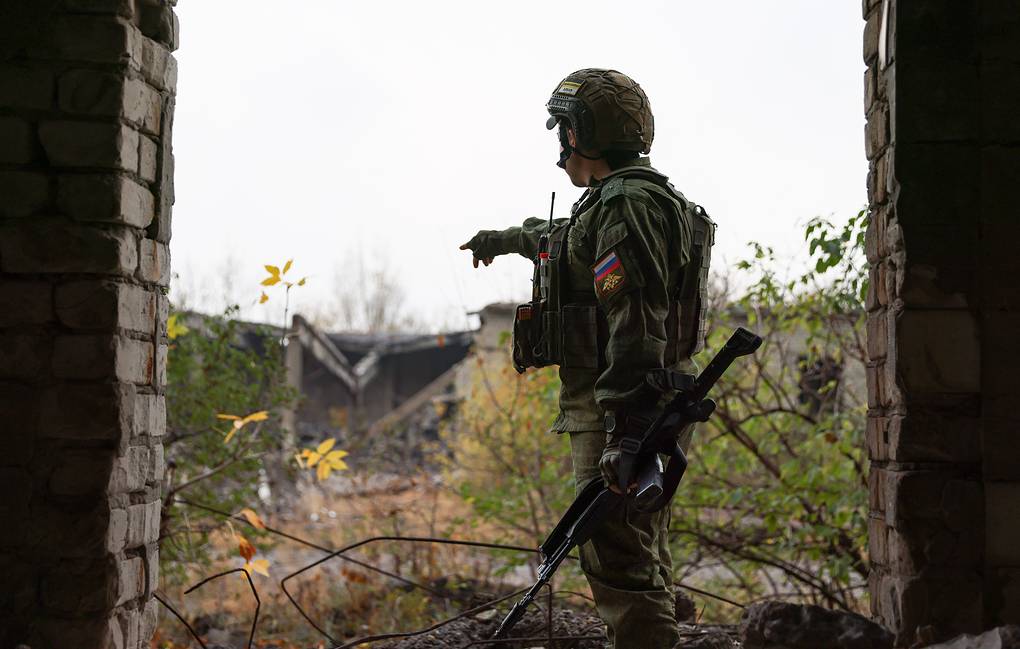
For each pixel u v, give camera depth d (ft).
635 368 9.67
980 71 11.45
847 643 10.97
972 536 11.34
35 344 10.69
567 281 10.62
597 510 9.83
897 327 11.48
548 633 13.67
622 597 10.23
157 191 11.66
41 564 10.61
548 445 25.48
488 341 52.47
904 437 11.45
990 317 11.37
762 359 22.18
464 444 32.07
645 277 9.85
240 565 30.09
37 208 10.73
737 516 21.20
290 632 21.57
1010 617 11.25
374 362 81.05
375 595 23.90
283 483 43.62
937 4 11.46
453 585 23.17
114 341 10.69
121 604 11.08
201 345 23.30
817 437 20.57
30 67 10.78
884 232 12.30
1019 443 11.30
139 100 11.21
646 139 11.04
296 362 58.44
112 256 10.70
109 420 10.64
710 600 22.44
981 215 11.41
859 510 19.65
